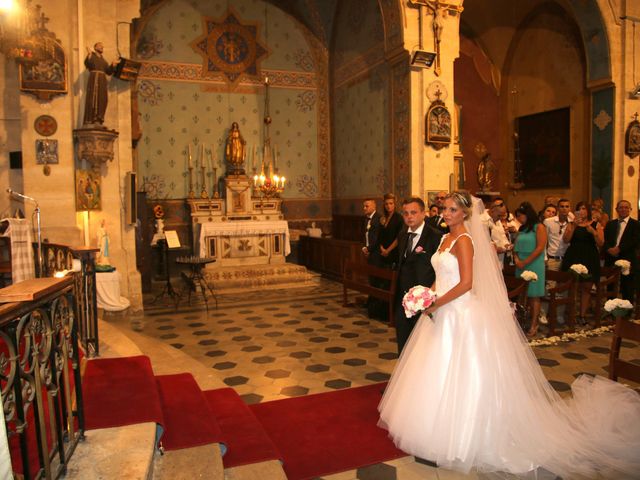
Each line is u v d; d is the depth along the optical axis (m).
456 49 10.02
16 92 8.16
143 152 12.34
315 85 13.82
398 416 3.71
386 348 6.23
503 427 3.38
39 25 7.46
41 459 2.13
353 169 12.60
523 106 14.01
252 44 13.20
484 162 14.05
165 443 3.10
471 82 14.26
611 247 8.02
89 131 7.77
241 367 5.59
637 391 3.84
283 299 9.57
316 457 3.54
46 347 2.25
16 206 7.65
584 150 12.41
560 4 12.64
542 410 3.56
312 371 5.43
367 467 3.42
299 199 13.83
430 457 3.45
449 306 3.65
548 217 8.37
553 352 5.98
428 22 9.79
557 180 13.08
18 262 6.44
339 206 13.52
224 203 12.54
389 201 7.69
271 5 13.31
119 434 2.76
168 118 12.54
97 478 2.32
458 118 13.49
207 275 10.88
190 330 7.28
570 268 6.80
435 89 9.89
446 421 3.43
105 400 3.24
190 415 3.54
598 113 11.95
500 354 3.51
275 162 13.55
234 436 3.61
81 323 4.20
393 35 9.98
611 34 11.46
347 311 8.41
